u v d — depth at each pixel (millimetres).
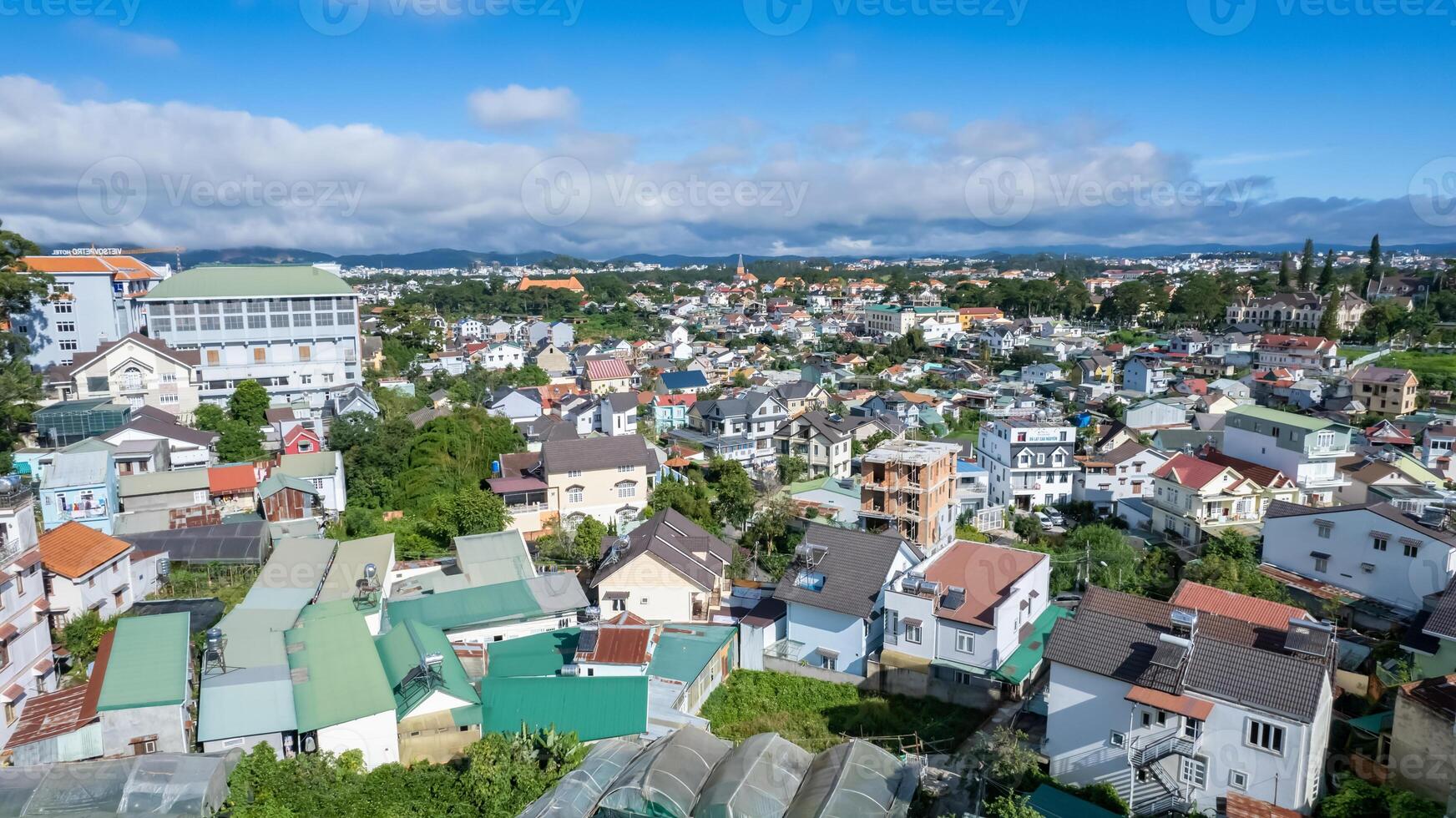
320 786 23328
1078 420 83312
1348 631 36219
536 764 24875
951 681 32344
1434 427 63438
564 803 22688
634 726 27312
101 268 73188
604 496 52688
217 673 27469
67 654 29156
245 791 22641
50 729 24047
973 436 79625
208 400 68812
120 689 25047
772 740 24953
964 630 31891
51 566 30578
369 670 28031
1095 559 44969
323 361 72688
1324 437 53375
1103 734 25484
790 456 68500
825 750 26078
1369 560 38750
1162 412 76125
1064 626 26859
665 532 40000
